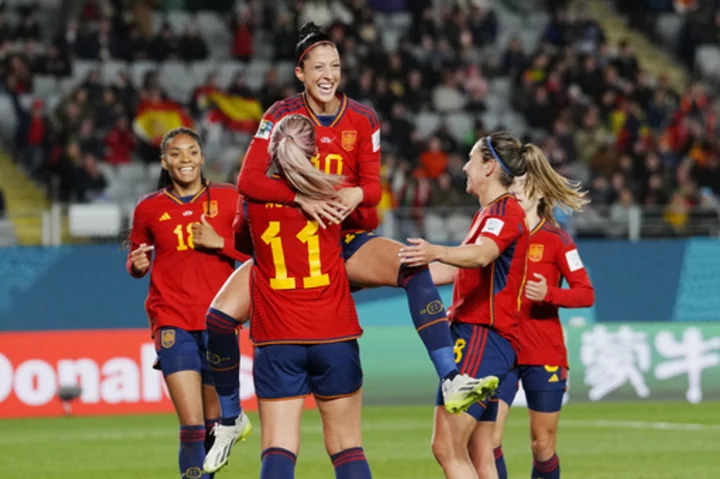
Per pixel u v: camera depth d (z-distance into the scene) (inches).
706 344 2349.9
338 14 3221.0
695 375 2340.1
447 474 888.3
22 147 2859.3
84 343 2135.8
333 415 825.5
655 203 2827.3
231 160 2918.3
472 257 845.2
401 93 3048.7
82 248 2263.8
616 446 1638.8
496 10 3649.1
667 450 1593.3
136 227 1061.1
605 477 1342.3
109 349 2144.4
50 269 2247.8
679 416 2054.6
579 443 1673.2
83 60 3142.2
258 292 818.8
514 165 910.4
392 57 3088.1
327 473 1390.3
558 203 1059.3
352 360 820.6
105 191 2662.4
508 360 907.4
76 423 2004.2
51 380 2114.9
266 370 817.5
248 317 868.6
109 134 2819.9
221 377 893.2
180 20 3422.7
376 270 842.2
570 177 2962.6
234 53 3255.4
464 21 3351.4
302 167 789.2
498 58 3314.5
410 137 2832.2
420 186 2635.3
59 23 3324.3
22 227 2497.5
